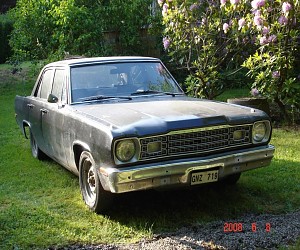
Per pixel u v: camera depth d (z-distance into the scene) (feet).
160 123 14.65
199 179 14.83
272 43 27.66
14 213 16.07
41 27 46.16
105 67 19.60
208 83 32.32
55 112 18.95
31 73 48.44
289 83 28.32
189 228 14.89
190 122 14.87
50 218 15.72
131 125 14.49
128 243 13.82
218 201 17.20
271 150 16.17
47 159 24.27
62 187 19.57
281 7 27.14
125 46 46.68
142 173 14.07
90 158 15.84
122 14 45.27
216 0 31.45
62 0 42.78
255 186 18.48
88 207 16.66
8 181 20.70
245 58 33.76
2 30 70.95
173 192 18.28
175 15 31.63
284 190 18.10
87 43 43.78
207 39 32.40
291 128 28.91
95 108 17.12
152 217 15.89
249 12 29.91
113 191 14.24
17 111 26.11
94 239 14.11
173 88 20.17
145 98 18.71
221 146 15.48
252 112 16.47
